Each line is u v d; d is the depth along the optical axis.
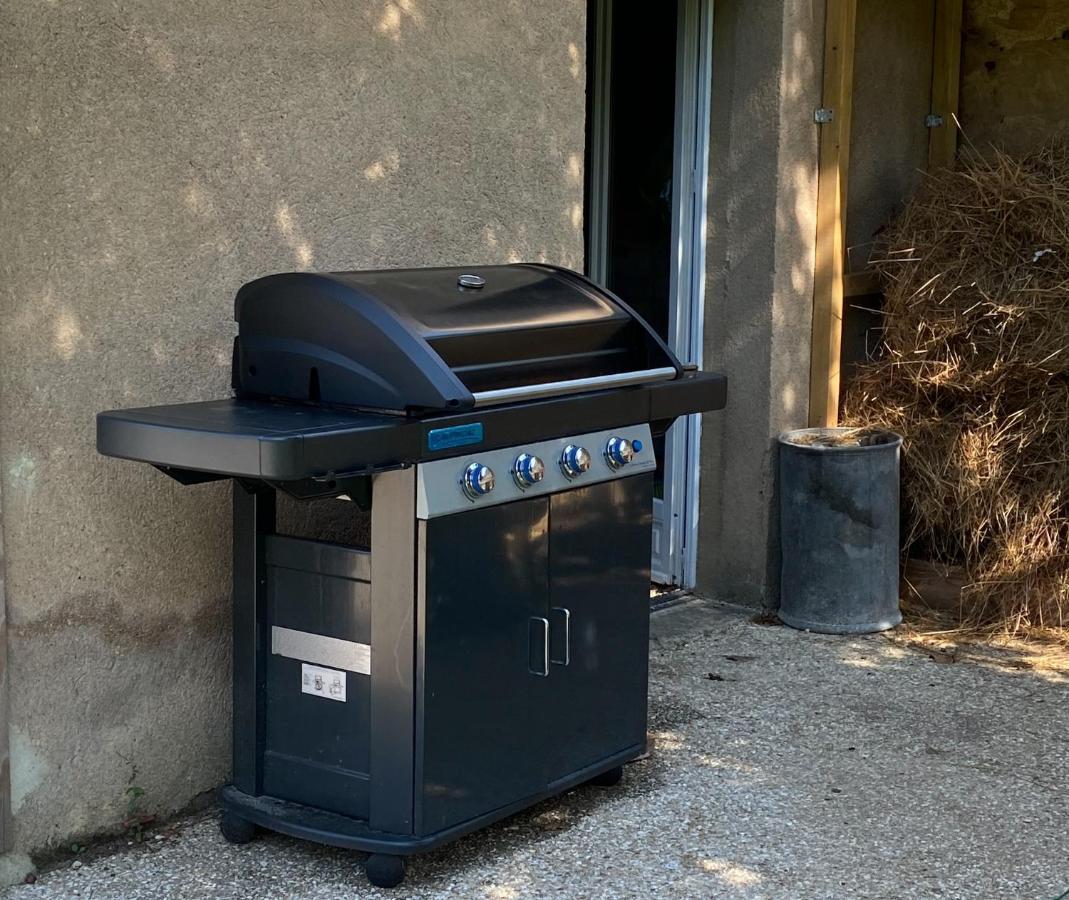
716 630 5.55
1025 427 5.61
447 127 4.25
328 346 3.34
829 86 5.66
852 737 4.42
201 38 3.61
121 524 3.58
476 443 3.33
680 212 5.82
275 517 3.70
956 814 3.85
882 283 6.11
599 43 6.07
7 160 3.26
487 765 3.50
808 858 3.58
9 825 3.41
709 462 5.92
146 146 3.52
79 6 3.35
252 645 3.56
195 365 3.68
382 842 3.34
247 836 3.62
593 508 3.75
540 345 3.58
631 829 3.74
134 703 3.65
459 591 3.36
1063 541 5.55
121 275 3.51
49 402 3.40
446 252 4.30
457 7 4.24
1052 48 6.19
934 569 5.81
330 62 3.91
